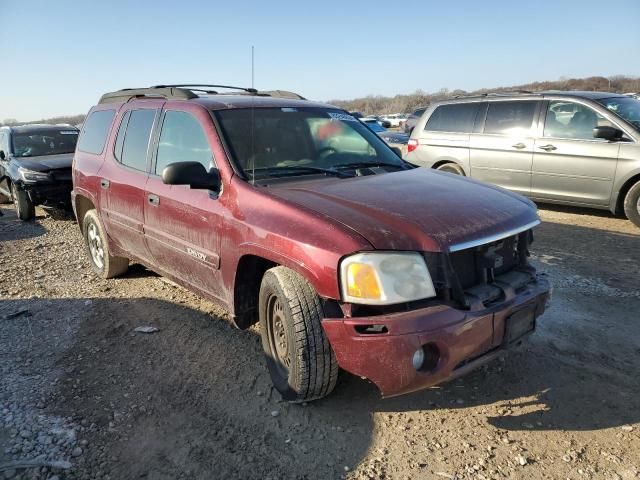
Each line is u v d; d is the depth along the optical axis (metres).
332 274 2.75
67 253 7.12
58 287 5.59
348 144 4.27
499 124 8.57
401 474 2.70
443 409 3.23
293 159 3.84
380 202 3.11
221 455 2.87
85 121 5.96
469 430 3.03
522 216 3.23
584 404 3.23
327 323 2.84
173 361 3.90
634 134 7.32
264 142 3.83
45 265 6.51
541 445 2.88
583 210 8.71
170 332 4.39
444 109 9.32
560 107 8.00
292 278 3.05
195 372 3.74
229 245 3.45
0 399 3.40
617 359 3.73
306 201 3.14
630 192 7.40
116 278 5.80
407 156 9.87
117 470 2.76
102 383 3.61
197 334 4.33
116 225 5.02
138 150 4.68
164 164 4.29
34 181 9.13
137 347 4.13
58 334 4.40
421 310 2.72
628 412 3.13
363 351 2.72
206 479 2.70
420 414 3.19
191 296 5.18
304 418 3.17
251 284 3.58
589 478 2.62
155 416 3.23
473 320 2.77
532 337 4.07
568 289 5.01
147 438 3.02
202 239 3.75
